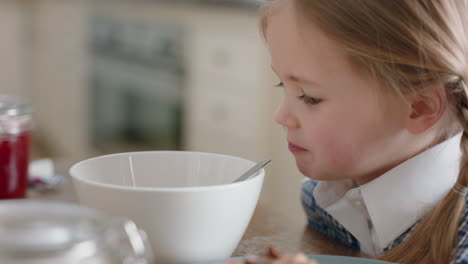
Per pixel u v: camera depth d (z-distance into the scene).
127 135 3.22
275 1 0.76
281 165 2.21
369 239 0.80
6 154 0.83
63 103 3.74
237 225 0.59
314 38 0.71
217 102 2.52
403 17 0.69
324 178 0.78
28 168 0.89
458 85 0.70
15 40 3.90
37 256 0.39
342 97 0.72
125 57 3.13
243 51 2.30
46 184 0.92
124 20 3.09
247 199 0.59
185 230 0.56
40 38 3.90
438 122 0.76
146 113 3.04
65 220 0.41
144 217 0.56
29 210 0.43
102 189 0.56
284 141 2.18
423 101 0.72
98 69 3.37
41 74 3.94
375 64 0.70
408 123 0.73
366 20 0.69
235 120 2.42
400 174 0.76
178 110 2.79
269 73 2.19
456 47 0.69
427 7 0.69
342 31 0.70
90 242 0.41
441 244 0.65
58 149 3.84
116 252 0.46
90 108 3.48
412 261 0.67
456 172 0.77
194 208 0.56
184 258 0.58
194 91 2.66
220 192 0.56
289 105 0.76
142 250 0.47
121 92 3.21
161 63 2.86
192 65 2.65
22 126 0.86
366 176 0.82
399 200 0.76
